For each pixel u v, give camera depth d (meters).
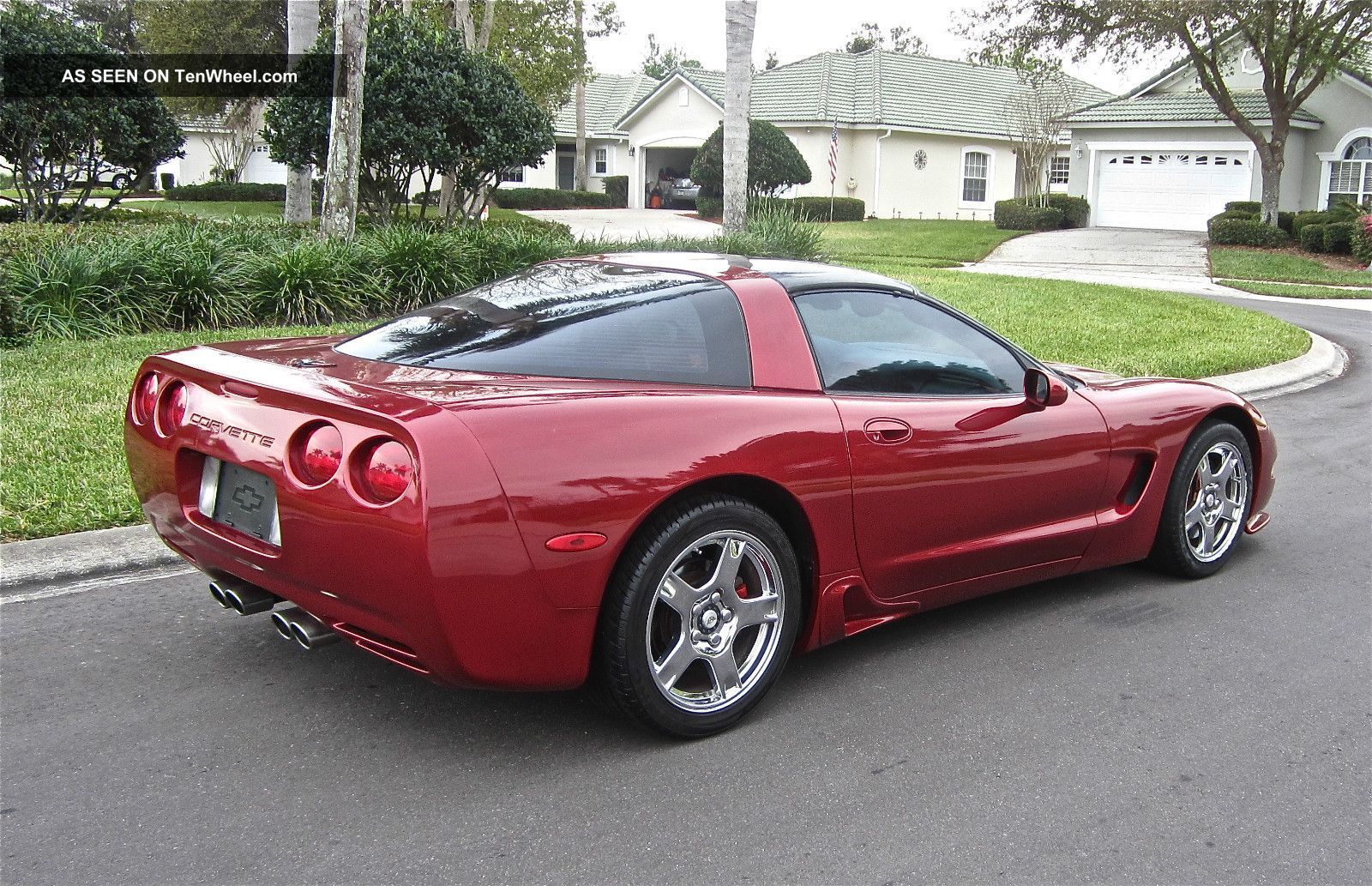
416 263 12.10
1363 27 26.14
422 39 16.39
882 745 3.48
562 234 18.62
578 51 31.02
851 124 36.12
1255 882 2.80
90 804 3.06
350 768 3.28
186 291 10.83
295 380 3.30
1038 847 2.94
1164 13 25.16
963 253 27.45
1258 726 3.66
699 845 2.91
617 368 3.45
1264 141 28.52
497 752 3.39
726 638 3.46
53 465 5.96
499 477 2.94
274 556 3.20
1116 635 4.42
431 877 2.75
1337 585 5.04
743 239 15.63
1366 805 3.18
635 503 3.13
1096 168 35.16
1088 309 14.47
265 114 17.17
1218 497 5.08
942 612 4.66
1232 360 10.81
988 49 28.11
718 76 40.62
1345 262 26.39
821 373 3.78
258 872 2.76
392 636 3.05
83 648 4.12
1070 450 4.36
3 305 9.56
